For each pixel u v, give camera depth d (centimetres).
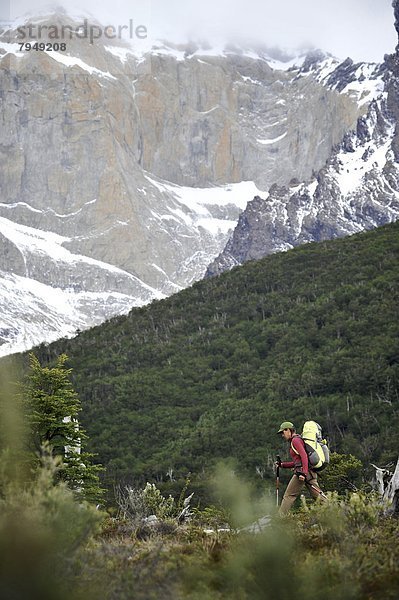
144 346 19300
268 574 771
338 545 994
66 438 3191
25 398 3206
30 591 632
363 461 10512
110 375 17825
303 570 788
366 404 13112
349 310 18088
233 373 16962
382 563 909
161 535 1438
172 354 18838
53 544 734
